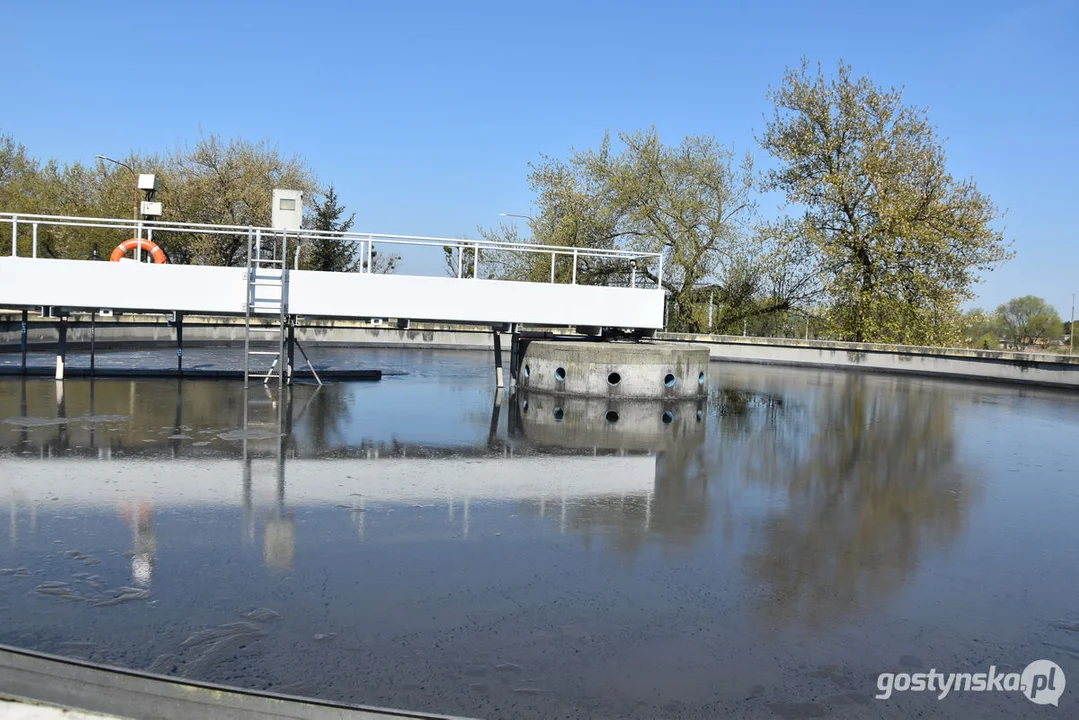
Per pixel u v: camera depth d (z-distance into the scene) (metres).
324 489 8.52
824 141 33.72
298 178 45.75
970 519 8.30
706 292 37.22
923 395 21.69
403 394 17.42
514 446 11.47
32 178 47.31
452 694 4.24
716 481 9.60
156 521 7.16
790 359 32.94
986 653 5.00
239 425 12.48
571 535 7.15
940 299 31.09
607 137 37.41
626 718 4.08
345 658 4.60
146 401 14.83
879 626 5.36
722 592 5.86
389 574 5.99
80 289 15.99
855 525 7.84
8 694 3.93
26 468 9.10
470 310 17.27
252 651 4.65
